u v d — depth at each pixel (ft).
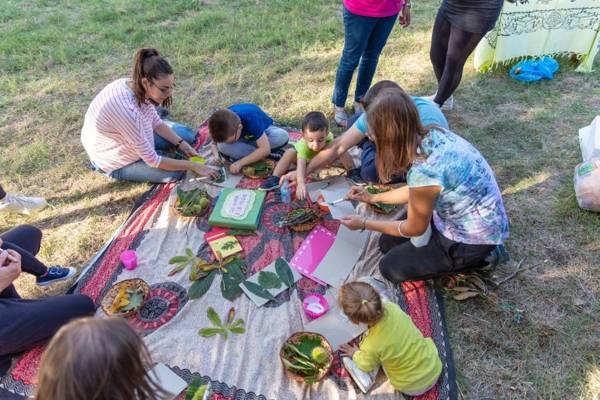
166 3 24.27
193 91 17.16
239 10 23.17
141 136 11.58
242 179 13.03
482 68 17.11
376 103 7.74
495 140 14.10
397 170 8.38
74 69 18.83
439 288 10.03
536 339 9.10
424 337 9.11
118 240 11.30
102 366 4.39
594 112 14.88
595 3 15.67
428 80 17.16
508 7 15.56
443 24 13.96
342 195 12.11
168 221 11.74
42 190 13.15
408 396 8.20
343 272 10.39
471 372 8.68
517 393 8.34
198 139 14.61
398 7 13.33
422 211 8.60
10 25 22.66
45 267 9.97
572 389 8.33
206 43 19.95
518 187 12.44
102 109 11.43
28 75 18.51
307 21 21.88
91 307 9.36
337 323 9.34
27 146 14.69
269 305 9.77
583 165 11.80
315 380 8.24
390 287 10.03
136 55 10.98
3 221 12.21
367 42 13.55
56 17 23.08
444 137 8.34
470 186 8.50
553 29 16.38
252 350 8.95
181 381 8.42
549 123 14.58
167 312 9.65
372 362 7.90
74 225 12.05
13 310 8.36
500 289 10.01
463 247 9.28
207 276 10.32
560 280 10.13
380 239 10.78
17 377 8.50
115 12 23.50
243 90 17.11
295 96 16.66
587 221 11.35
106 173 13.02
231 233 11.35
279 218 11.75
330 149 11.62
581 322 9.32
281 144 13.64
